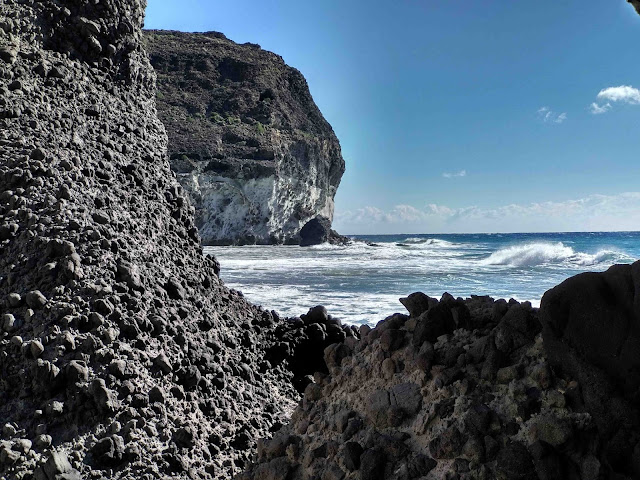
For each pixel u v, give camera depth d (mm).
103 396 2535
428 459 1692
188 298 3594
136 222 3652
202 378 3053
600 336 1600
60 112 3865
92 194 3479
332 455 1872
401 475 1689
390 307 11094
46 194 3283
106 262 3084
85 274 2971
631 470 1519
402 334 2057
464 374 1814
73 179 3465
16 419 2525
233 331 3912
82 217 3248
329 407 2082
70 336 2701
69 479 2266
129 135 4293
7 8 3998
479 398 1740
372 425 1887
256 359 3900
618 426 1540
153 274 3398
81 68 4289
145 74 5020
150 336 2982
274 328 4344
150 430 2562
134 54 4840
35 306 2812
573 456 1551
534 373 1684
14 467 2344
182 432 2613
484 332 1938
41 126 3662
